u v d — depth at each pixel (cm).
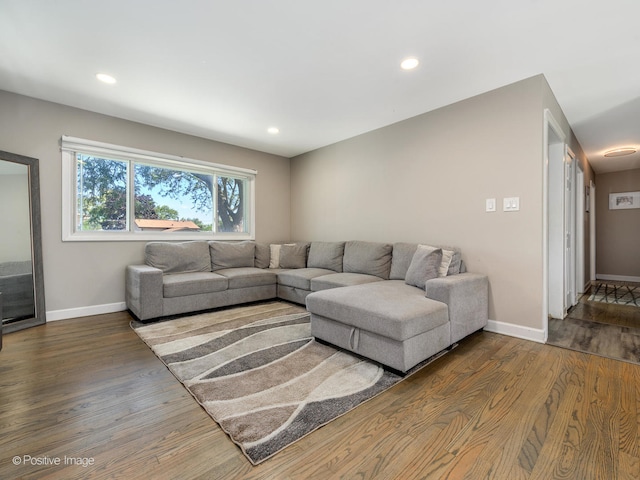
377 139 371
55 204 301
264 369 195
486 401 159
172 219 391
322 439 130
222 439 130
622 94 279
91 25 188
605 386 174
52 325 284
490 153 271
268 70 241
